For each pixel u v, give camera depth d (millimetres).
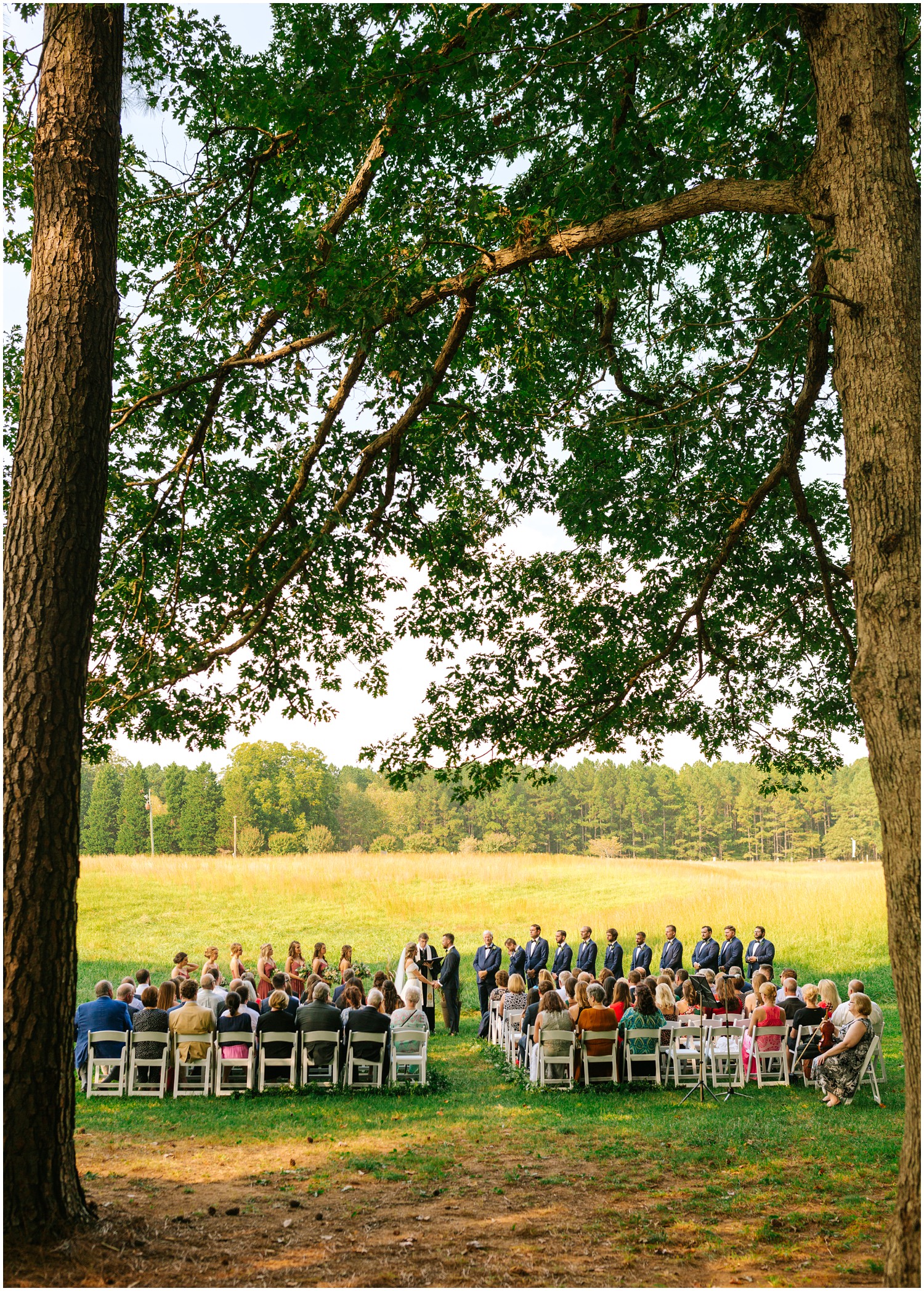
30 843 5086
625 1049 10766
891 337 5438
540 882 44219
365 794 116250
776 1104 9523
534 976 16359
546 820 114375
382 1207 6047
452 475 11734
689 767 117125
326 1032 10406
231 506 10422
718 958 16750
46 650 5312
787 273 11234
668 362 11922
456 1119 8852
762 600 12406
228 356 10930
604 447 11578
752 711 13297
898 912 4570
